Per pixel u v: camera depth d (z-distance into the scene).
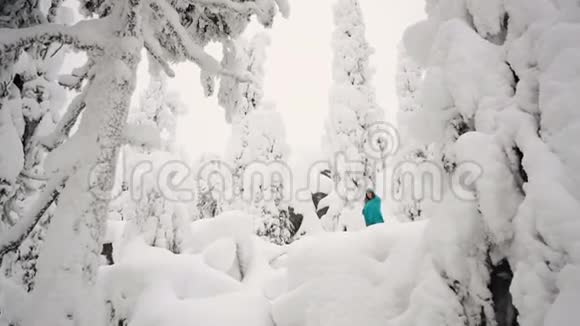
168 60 5.02
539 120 2.69
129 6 3.92
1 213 4.31
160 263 4.64
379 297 3.32
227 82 4.97
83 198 3.53
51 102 6.53
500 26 3.22
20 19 4.44
